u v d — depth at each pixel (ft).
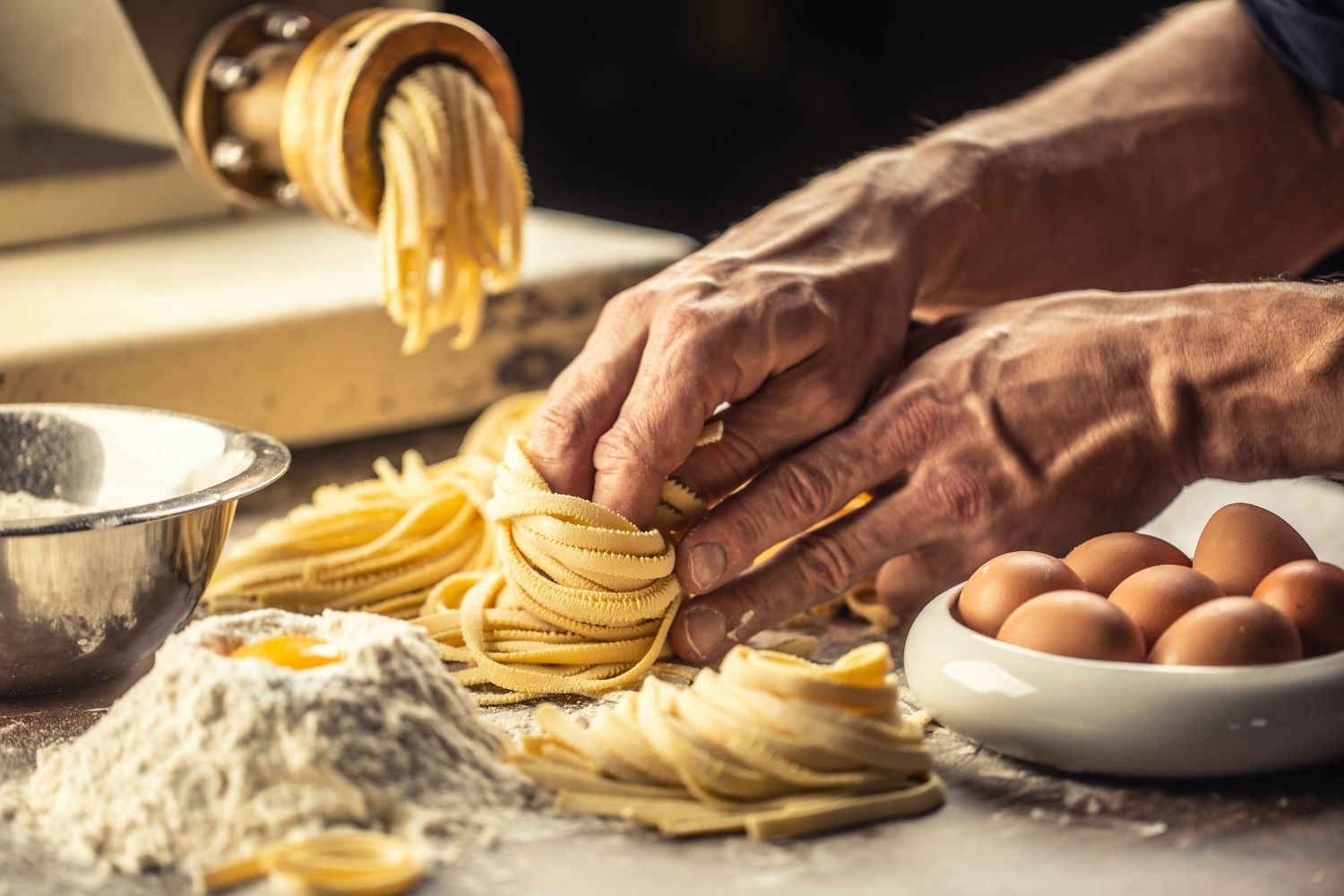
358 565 4.50
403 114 5.01
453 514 4.59
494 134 5.17
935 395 4.20
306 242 6.60
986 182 4.69
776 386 4.26
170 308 5.57
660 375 4.10
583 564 4.06
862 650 3.76
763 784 3.67
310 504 5.44
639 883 3.51
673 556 4.13
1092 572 3.94
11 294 5.71
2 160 6.16
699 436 4.17
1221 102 4.92
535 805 3.69
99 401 5.32
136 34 5.32
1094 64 5.09
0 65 5.87
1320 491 4.42
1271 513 3.98
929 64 9.49
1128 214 4.86
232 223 6.92
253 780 3.56
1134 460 4.16
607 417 4.15
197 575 4.19
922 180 4.64
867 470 4.18
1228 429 4.11
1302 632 3.76
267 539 4.56
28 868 3.55
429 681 3.76
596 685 4.10
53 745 3.94
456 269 5.19
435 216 4.99
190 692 3.63
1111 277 4.92
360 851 3.50
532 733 3.98
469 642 4.17
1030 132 4.82
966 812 3.69
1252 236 5.00
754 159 9.86
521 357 5.96
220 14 5.41
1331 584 3.77
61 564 3.99
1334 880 3.51
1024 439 4.17
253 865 3.50
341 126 5.01
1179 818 3.67
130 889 3.51
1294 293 4.12
